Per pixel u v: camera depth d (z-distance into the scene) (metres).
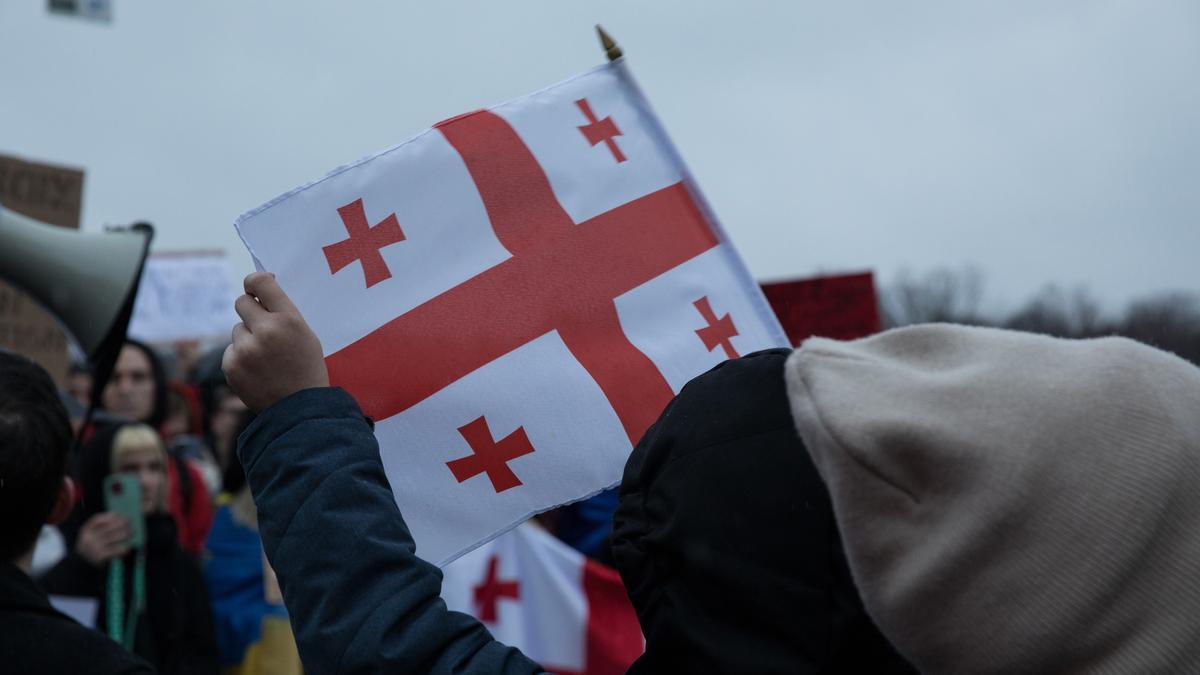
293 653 7.48
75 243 5.50
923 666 1.75
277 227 3.31
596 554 8.16
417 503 3.23
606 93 3.83
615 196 3.69
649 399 3.45
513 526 3.26
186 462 9.78
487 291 3.42
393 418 3.26
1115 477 1.65
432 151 3.50
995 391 1.76
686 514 1.96
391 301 3.34
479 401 3.31
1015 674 1.67
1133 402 1.70
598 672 7.28
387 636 2.07
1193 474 1.66
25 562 3.31
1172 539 1.64
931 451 1.72
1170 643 1.60
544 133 3.68
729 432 2.00
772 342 3.74
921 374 1.85
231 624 7.51
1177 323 10.59
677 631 1.96
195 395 12.59
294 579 2.17
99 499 7.17
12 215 5.39
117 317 5.54
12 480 3.16
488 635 2.17
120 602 6.57
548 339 3.42
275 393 2.37
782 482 1.92
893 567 1.74
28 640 3.08
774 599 1.89
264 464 2.30
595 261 3.56
